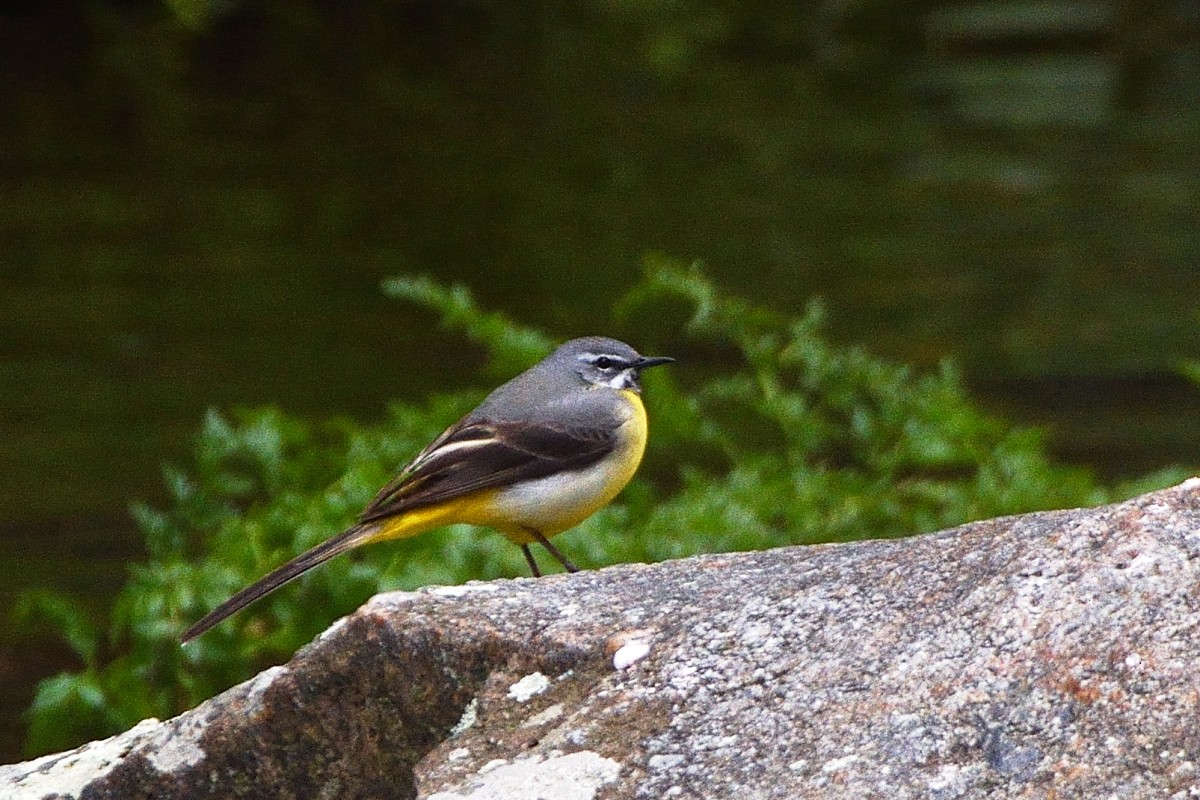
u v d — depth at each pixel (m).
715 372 17.20
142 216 22.58
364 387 17.02
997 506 10.88
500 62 30.47
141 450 15.52
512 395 9.18
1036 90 28.67
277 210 22.91
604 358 9.38
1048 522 5.87
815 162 25.14
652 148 26.02
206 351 18.06
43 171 24.38
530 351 11.23
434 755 5.51
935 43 31.61
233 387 17.03
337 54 30.27
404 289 11.25
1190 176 24.03
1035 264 20.64
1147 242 21.39
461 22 31.97
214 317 19.08
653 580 6.26
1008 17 32.69
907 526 11.01
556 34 31.84
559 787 5.18
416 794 5.36
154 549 10.21
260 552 9.85
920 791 4.90
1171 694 5.01
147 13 30.34
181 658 9.65
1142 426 16.05
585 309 18.94
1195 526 5.49
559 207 23.08
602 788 5.15
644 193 23.78
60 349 18.05
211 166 24.75
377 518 8.53
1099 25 31.92
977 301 19.42
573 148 25.97
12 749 10.41
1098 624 5.23
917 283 20.08
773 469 11.32
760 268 20.56
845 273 20.44
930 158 25.27
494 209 23.06
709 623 5.75
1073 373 17.42
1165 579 5.31
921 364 17.58
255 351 18.11
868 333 18.48
